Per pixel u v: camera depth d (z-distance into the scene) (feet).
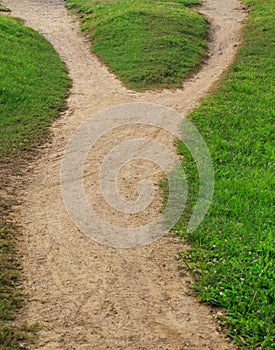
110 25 110.83
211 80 89.40
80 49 104.06
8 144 62.90
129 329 34.99
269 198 51.57
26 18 122.21
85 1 134.92
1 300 36.70
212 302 37.35
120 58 96.78
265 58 97.76
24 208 49.52
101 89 84.79
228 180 54.49
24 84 80.84
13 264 40.93
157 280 39.91
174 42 101.04
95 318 35.86
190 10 125.49
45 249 43.29
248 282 38.70
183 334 34.71
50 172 56.95
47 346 33.17
